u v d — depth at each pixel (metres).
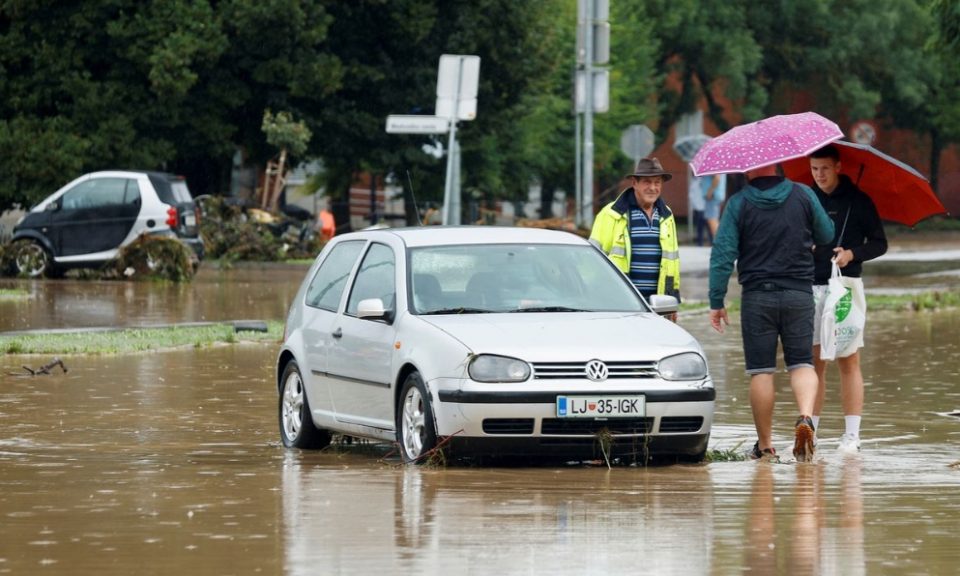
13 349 50.25
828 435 33.38
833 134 31.08
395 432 29.92
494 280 31.16
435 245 31.80
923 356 50.19
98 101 115.81
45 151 114.38
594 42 86.38
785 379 44.62
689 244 134.25
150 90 118.81
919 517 22.94
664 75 167.88
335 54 127.44
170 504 24.38
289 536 21.64
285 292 79.69
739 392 41.12
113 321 61.69
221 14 118.19
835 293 30.98
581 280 31.72
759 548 20.66
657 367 28.61
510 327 29.14
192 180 128.75
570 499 24.69
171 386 42.41
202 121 120.50
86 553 20.56
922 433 33.41
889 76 189.50
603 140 156.38
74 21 115.12
